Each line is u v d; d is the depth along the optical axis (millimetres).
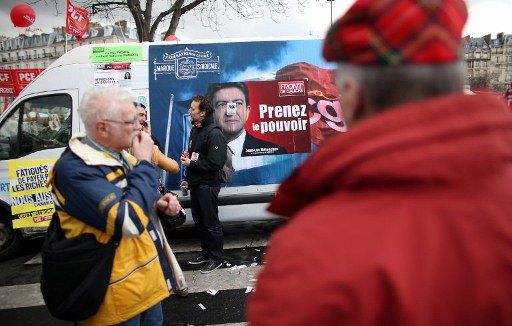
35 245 6203
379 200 688
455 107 671
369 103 748
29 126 5543
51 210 5465
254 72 5598
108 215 1907
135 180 2051
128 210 1938
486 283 627
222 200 5598
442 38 678
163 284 2240
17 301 4363
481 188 678
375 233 654
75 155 2006
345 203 709
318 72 5656
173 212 2498
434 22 678
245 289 4332
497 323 627
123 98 2104
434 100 682
